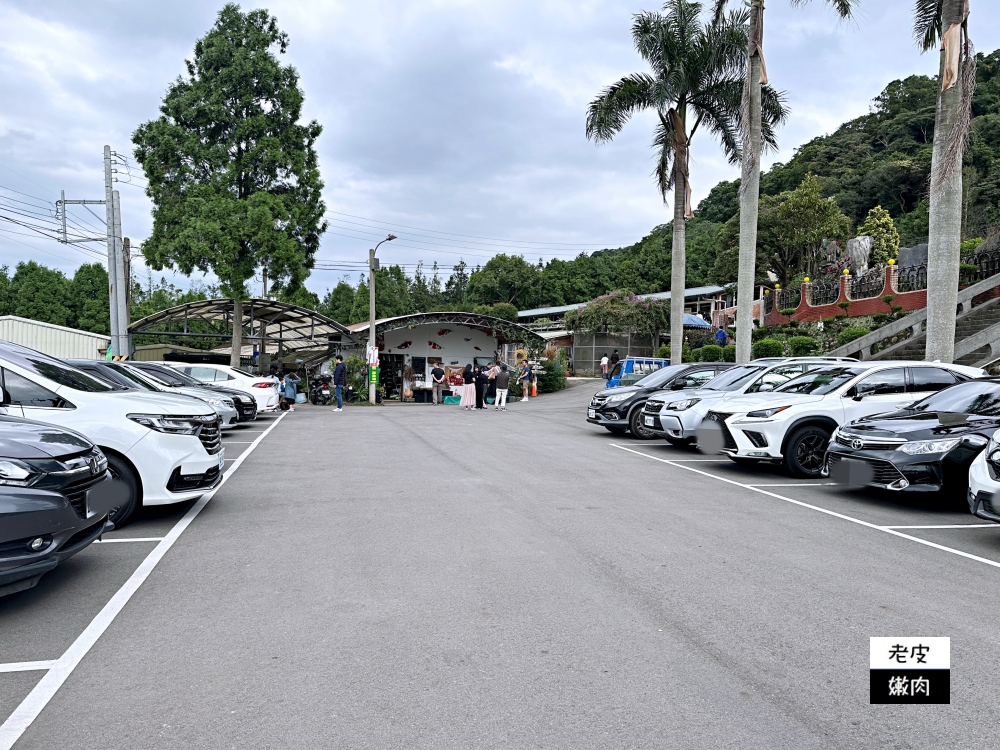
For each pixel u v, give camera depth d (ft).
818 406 32.68
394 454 39.86
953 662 12.65
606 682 11.73
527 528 22.20
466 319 105.91
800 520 24.25
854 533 22.48
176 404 23.84
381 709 10.80
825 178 209.26
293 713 10.67
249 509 25.00
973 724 10.49
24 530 14.11
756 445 32.58
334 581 16.96
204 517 23.75
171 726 10.30
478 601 15.58
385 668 12.23
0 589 14.20
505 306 215.31
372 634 13.71
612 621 14.46
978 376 34.73
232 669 12.21
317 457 38.52
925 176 187.52
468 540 20.70
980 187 154.10
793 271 160.25
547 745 9.78
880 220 159.74
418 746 9.75
